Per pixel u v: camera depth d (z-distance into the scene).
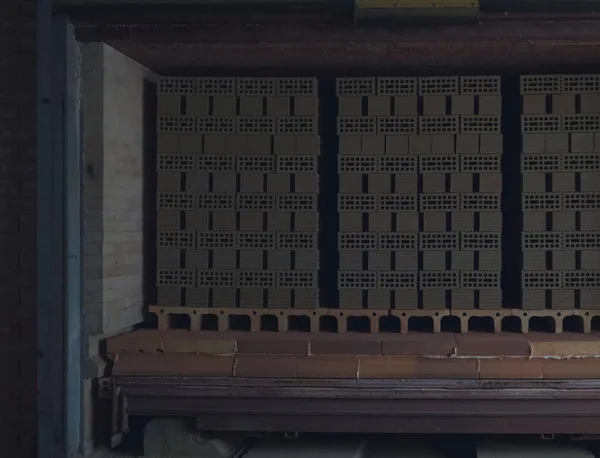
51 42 3.34
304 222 3.83
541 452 3.43
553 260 3.72
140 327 4.06
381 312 3.79
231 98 3.85
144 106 4.09
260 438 3.74
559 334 3.67
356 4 3.14
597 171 3.68
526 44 3.43
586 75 3.69
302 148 3.83
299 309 3.81
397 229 3.80
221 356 3.53
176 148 3.87
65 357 3.32
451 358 3.45
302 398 3.41
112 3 3.27
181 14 3.29
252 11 3.24
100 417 3.62
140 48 3.63
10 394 3.68
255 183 3.85
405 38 3.31
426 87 3.78
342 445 3.61
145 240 4.10
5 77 3.68
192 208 3.87
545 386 3.32
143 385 3.47
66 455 3.31
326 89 4.50
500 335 3.65
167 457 3.50
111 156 3.61
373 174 3.82
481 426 3.36
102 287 3.50
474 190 3.81
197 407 3.45
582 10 3.11
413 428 3.39
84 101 3.51
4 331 3.68
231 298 3.84
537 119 3.72
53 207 3.34
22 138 3.67
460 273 3.76
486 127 3.75
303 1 3.20
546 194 3.73
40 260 3.34
